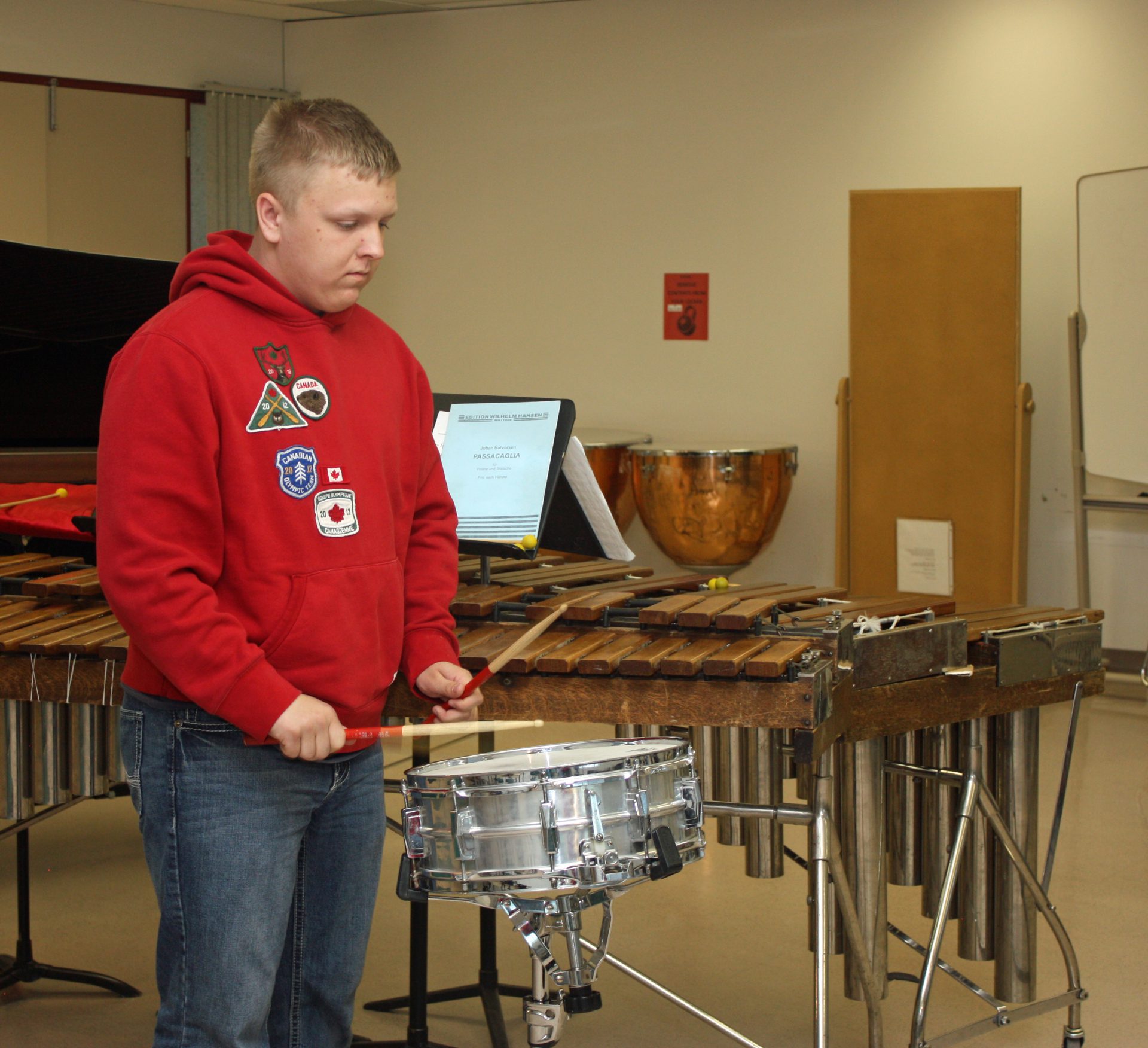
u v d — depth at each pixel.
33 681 2.01
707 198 6.12
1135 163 5.23
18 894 2.68
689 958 2.86
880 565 5.27
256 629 1.53
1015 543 4.99
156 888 1.61
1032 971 2.37
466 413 2.39
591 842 1.54
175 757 1.56
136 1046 2.46
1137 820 3.68
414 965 2.34
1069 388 5.36
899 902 3.25
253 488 1.51
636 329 6.34
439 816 1.60
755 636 1.98
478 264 6.65
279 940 1.61
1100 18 5.25
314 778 1.61
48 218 6.46
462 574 2.50
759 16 5.92
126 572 1.45
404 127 6.72
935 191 5.00
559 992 1.68
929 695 2.12
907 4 5.61
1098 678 2.35
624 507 5.93
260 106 6.81
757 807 1.96
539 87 6.42
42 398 3.30
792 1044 2.46
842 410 5.22
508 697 1.93
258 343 1.53
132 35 6.55
